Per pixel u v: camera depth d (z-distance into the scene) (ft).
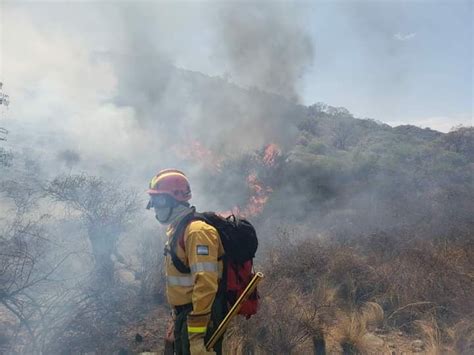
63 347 12.06
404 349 13.83
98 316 14.15
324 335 14.08
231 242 7.59
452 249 21.54
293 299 15.78
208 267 7.07
